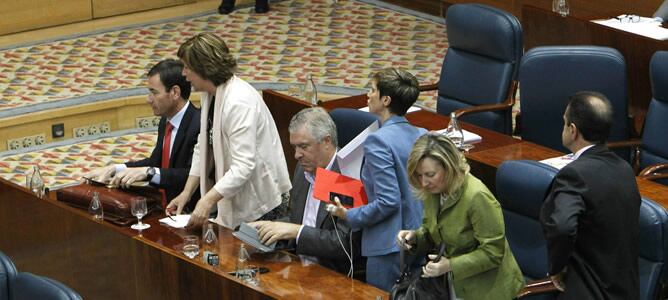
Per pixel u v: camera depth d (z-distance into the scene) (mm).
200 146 7277
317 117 6543
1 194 7832
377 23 14633
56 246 7457
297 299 5926
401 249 5844
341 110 7844
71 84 12570
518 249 6688
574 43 10117
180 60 7391
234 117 6961
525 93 8703
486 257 5531
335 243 6504
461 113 8836
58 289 5375
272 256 6508
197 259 6465
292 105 9281
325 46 13773
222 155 7105
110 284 7102
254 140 7016
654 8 12250
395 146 6227
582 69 8516
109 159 11148
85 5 14758
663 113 8117
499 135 8289
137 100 12219
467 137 8141
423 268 5641
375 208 6184
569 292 5773
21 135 11680
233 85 7027
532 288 5902
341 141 7871
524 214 6645
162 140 7754
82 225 7195
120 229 6941
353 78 12609
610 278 5730
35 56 13492
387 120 6387
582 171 5715
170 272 6609
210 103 7207
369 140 6258
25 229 7703
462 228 5570
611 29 9656
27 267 7770
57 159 11125
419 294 5664
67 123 11922
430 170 5469
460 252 5629
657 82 8086
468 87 9445
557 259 5652
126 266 6941
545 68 8602
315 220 6824
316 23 14672
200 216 6914
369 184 6297
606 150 5863
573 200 5648
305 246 6543
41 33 14352
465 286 5641
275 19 14867
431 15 14922
